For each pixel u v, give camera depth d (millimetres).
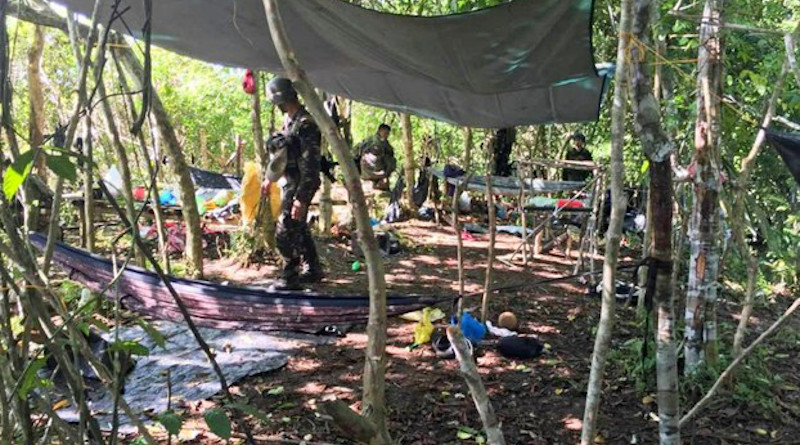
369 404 1733
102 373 1658
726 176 4410
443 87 5035
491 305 5578
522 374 4180
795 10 5305
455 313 4832
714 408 3746
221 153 13781
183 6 3830
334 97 7727
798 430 3574
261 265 6375
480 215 10039
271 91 5352
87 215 4859
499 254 7594
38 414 2324
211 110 13023
